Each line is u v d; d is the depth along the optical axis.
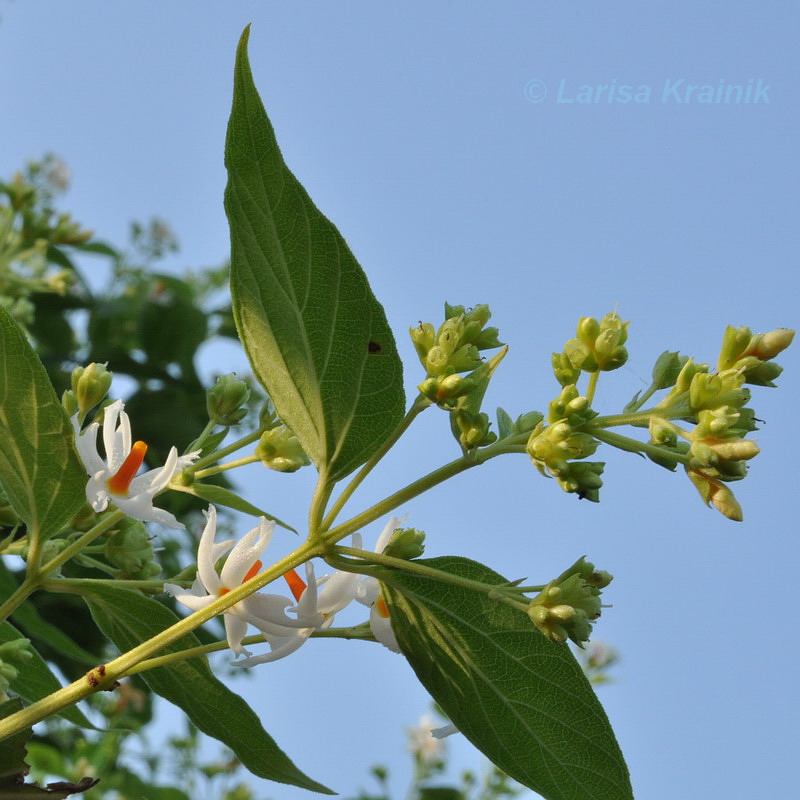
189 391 1.62
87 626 1.34
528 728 0.95
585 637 0.92
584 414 0.93
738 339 0.94
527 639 0.94
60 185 1.72
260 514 0.97
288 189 0.92
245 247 0.92
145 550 1.00
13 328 0.92
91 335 1.81
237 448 0.98
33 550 0.95
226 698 0.97
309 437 0.93
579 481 0.92
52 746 1.73
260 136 0.91
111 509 0.99
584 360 0.94
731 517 0.92
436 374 0.93
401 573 0.94
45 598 1.33
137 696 1.70
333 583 0.95
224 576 0.95
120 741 1.76
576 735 0.95
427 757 2.10
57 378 1.60
